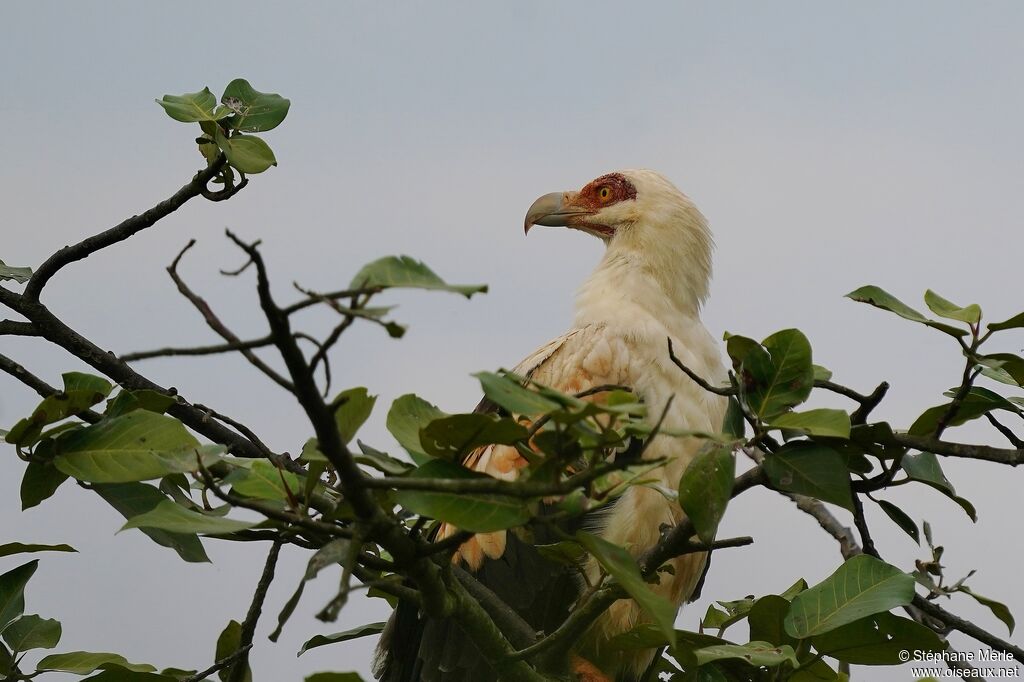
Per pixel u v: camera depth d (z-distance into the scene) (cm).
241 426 845
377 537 621
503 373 579
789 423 715
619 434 623
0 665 860
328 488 795
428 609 695
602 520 1132
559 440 588
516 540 1164
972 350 809
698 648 869
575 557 770
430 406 695
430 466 630
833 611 839
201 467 657
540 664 922
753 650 835
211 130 947
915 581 839
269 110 968
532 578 1157
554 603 1153
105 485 820
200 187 970
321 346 527
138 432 708
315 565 605
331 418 556
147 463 696
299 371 532
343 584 582
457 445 631
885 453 877
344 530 634
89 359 1031
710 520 713
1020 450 832
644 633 863
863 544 939
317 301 514
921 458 907
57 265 1010
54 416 727
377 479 584
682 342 1269
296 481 696
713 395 1215
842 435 709
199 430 1034
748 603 1061
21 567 875
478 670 1084
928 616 1042
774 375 733
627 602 1147
